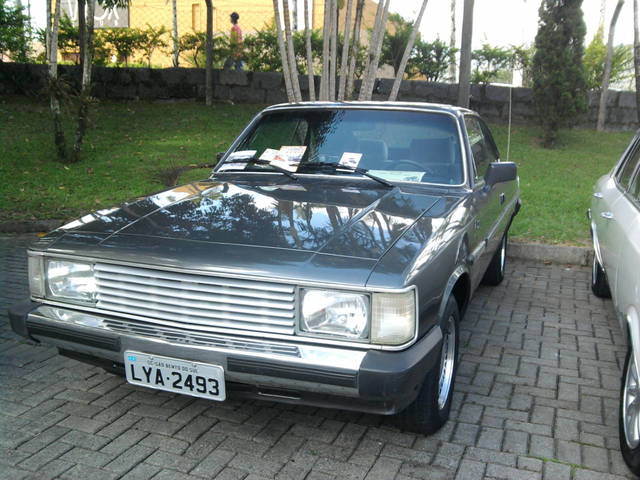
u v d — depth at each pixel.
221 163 4.34
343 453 3.04
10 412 3.37
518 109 13.70
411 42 8.58
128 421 3.30
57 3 9.23
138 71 14.32
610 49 13.23
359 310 2.57
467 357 4.30
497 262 5.70
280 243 2.81
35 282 3.09
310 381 2.59
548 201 8.49
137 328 2.83
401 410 2.80
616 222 3.95
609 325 4.97
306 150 4.18
